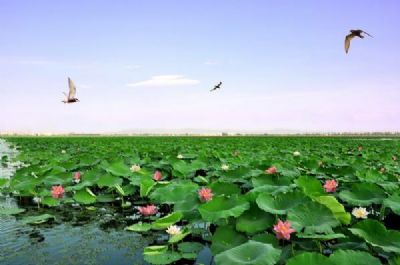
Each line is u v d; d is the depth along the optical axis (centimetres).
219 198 582
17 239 630
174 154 1584
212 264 518
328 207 522
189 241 611
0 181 983
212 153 1667
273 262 368
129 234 658
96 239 631
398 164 1408
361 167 1212
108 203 902
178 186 749
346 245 479
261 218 546
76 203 900
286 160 1398
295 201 558
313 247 487
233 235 521
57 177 987
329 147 2675
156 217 769
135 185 908
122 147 2488
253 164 1162
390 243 443
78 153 2056
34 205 887
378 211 755
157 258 509
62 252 568
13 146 3167
